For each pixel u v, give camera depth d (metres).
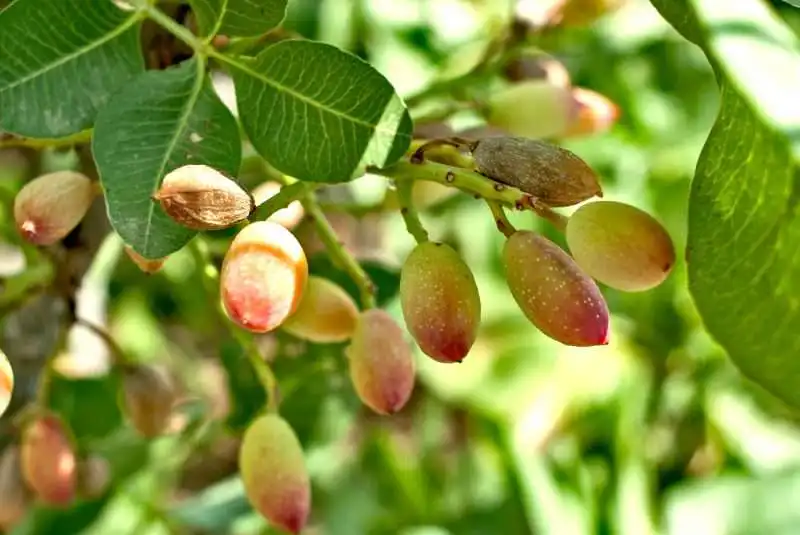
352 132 0.42
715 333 0.43
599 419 0.87
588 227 0.42
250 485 0.45
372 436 0.82
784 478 0.86
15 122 0.42
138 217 0.41
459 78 0.51
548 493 0.83
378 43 0.68
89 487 0.54
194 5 0.42
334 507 0.79
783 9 0.55
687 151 0.82
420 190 0.52
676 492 0.85
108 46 0.42
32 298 0.51
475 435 0.86
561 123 0.49
